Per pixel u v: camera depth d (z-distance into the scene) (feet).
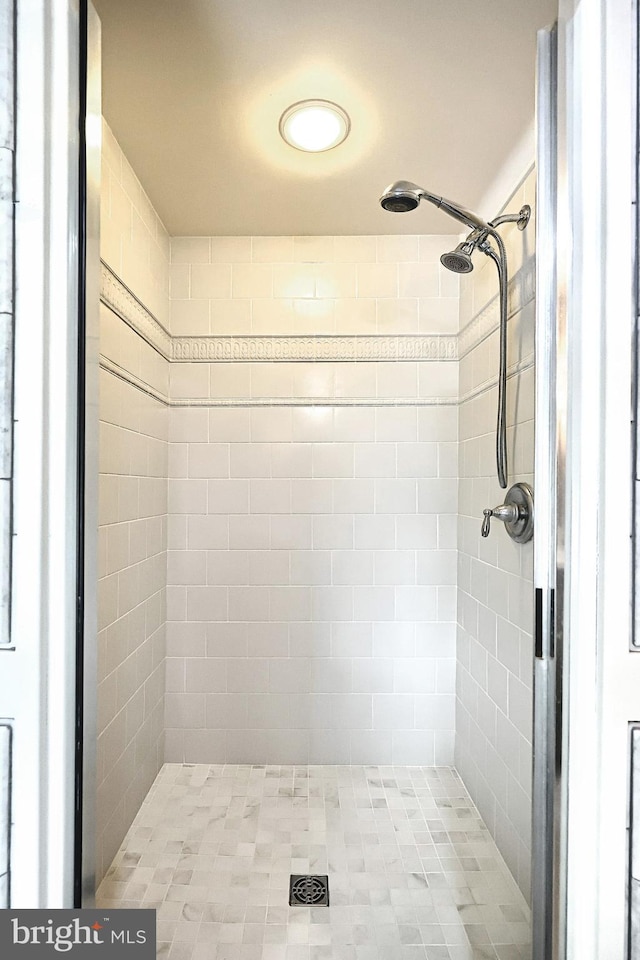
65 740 2.69
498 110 5.41
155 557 7.43
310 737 7.97
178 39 4.56
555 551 3.01
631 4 2.74
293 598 8.00
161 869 5.67
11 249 2.63
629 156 2.74
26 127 2.63
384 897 5.29
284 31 4.49
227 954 4.62
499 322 6.21
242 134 5.81
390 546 8.01
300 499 8.04
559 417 2.93
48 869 2.66
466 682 7.41
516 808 5.52
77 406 2.77
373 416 8.04
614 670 2.75
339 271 8.07
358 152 6.11
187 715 7.95
